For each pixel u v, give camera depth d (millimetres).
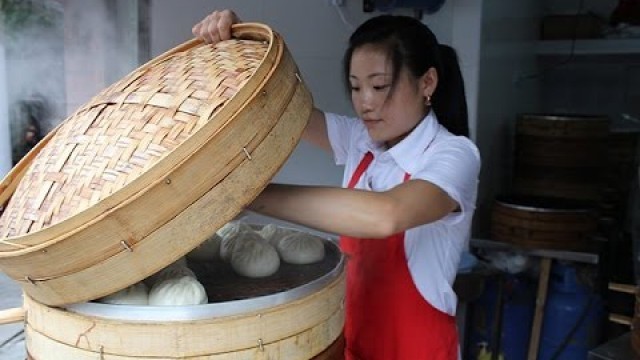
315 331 759
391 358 1161
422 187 889
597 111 3629
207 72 744
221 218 649
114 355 666
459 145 1060
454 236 1132
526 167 2943
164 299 704
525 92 3352
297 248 930
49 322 708
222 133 623
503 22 2928
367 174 1224
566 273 2439
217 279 862
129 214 599
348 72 1118
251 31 867
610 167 3072
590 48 3205
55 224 607
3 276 1450
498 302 2471
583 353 2447
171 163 607
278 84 695
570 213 2506
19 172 848
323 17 2258
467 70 2748
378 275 1158
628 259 2832
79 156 712
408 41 1064
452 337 1183
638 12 3141
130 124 706
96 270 634
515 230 2609
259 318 690
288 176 2199
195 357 664
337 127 1401
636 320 1489
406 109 1094
